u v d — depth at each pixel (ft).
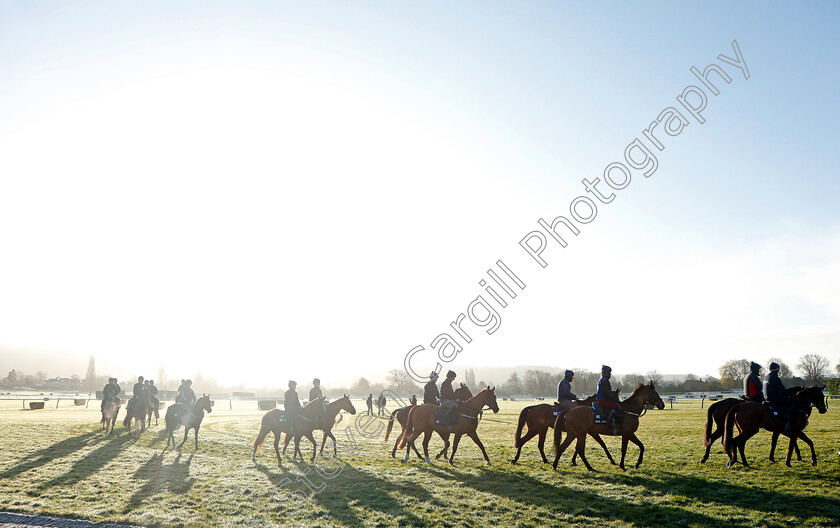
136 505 42.55
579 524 37.78
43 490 46.62
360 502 43.75
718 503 40.98
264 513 41.22
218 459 62.95
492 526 37.76
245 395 368.07
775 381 52.44
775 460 55.77
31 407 172.65
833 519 36.86
